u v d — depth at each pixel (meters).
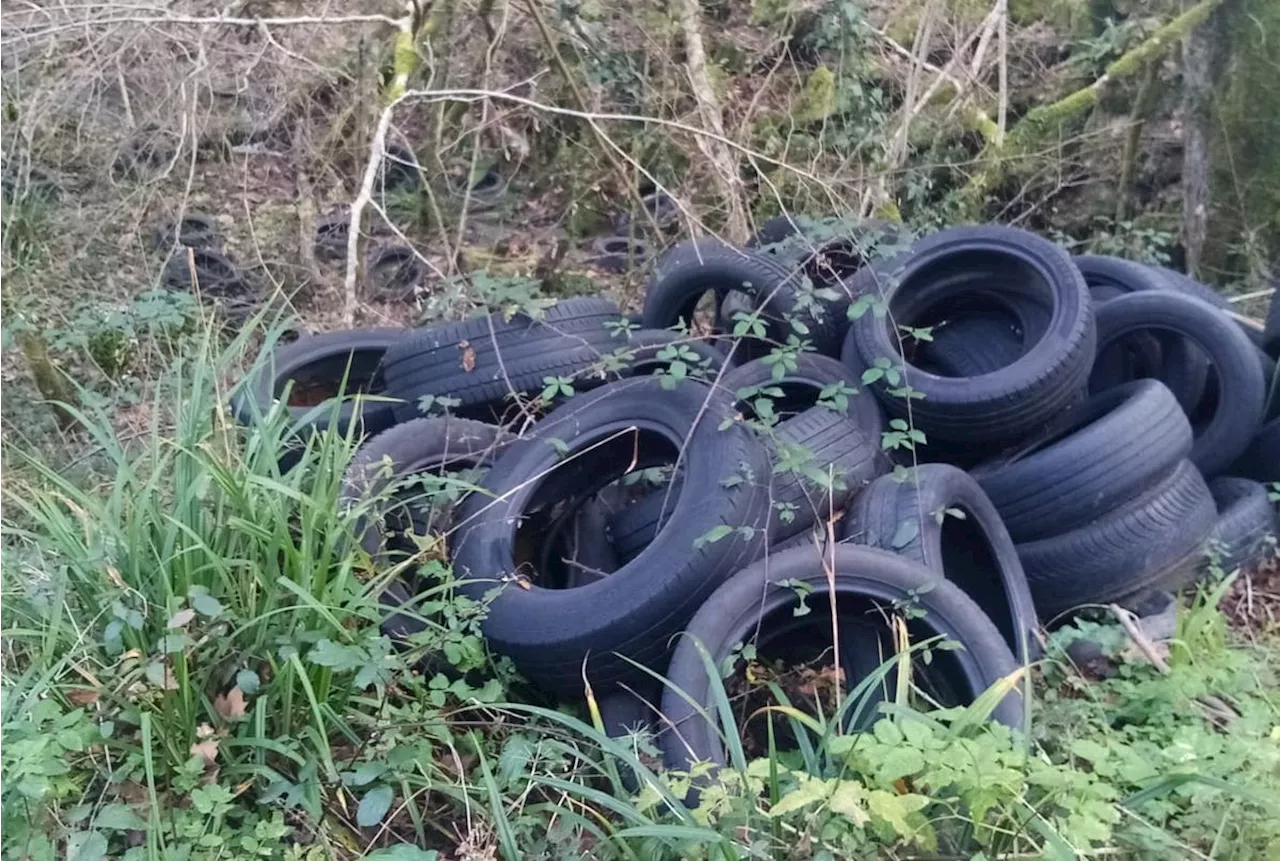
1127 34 7.14
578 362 4.38
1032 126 7.27
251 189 7.01
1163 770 2.96
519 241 7.21
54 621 3.01
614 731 3.38
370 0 7.04
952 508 3.83
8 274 5.68
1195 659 3.62
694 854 2.69
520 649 3.44
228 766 3.03
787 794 2.66
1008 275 4.54
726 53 7.52
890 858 2.66
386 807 2.93
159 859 2.79
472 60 7.14
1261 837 2.81
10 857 2.73
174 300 5.57
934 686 3.38
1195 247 6.95
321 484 3.30
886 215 6.35
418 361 4.49
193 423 3.40
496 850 2.96
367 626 3.32
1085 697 3.60
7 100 6.12
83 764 3.01
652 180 5.79
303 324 6.12
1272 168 6.64
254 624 3.07
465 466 4.20
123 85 6.10
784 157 6.18
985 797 2.57
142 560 3.16
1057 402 4.17
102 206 6.33
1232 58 6.63
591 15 6.68
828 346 4.70
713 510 3.44
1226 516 4.31
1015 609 3.77
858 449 4.01
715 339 4.94
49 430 5.09
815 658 3.58
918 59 6.80
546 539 4.11
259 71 6.79
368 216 6.97
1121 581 3.96
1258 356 4.64
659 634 3.35
